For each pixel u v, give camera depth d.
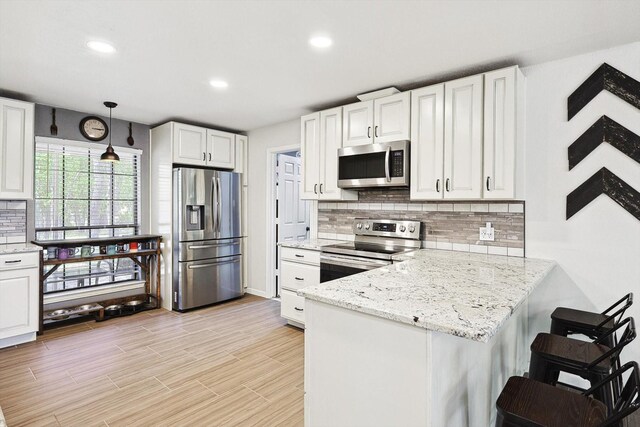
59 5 1.82
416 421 1.10
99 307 3.74
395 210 3.30
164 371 2.61
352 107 3.21
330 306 1.32
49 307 3.66
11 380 2.45
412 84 2.94
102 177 4.06
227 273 4.46
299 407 2.16
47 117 3.65
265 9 1.85
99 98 3.39
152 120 4.23
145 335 3.33
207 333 3.38
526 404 1.14
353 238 3.64
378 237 3.37
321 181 3.46
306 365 1.39
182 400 2.22
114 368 2.64
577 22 1.95
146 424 1.97
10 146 3.14
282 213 4.74
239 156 4.72
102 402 2.19
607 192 2.27
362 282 1.60
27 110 3.23
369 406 1.21
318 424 1.34
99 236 4.06
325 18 1.94
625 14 1.86
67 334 3.34
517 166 2.42
